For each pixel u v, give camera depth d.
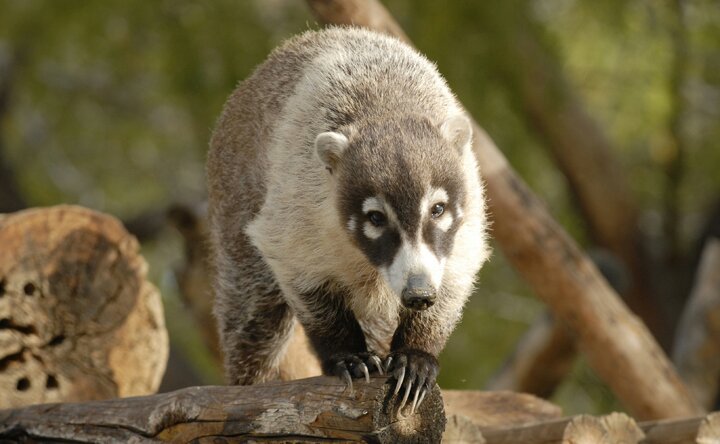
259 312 9.11
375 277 8.40
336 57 8.79
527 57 17.00
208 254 10.45
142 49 19.47
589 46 20.81
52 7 18.47
